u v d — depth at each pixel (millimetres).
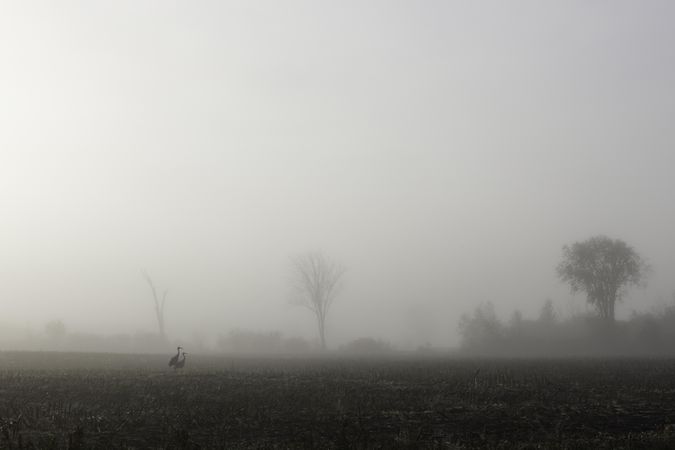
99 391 21844
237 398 20516
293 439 14672
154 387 23266
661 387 24391
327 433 15391
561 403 20219
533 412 18594
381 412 18422
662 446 14000
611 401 20688
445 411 18672
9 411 17562
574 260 74188
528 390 23141
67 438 14391
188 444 13406
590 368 35156
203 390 22688
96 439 14477
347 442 13758
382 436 15148
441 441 14547
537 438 15258
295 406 19172
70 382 24531
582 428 16422
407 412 18469
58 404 18828
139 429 15703
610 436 15375
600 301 73875
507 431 16031
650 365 38312
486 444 14352
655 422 17234
